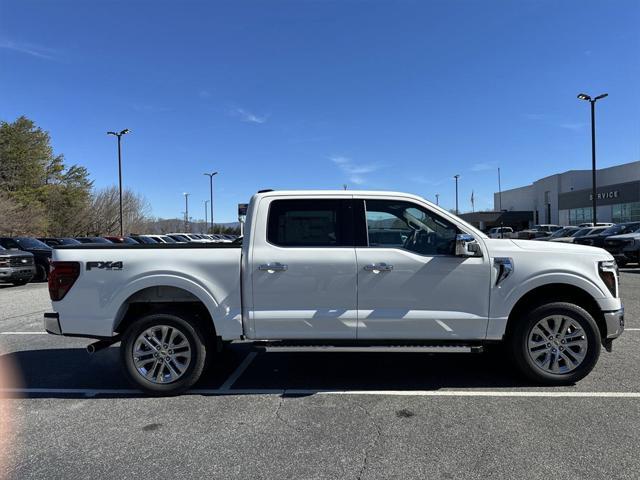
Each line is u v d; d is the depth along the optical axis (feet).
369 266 16.47
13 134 184.44
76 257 16.93
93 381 18.78
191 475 11.35
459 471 11.35
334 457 12.12
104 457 12.30
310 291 16.57
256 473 11.41
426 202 17.15
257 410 15.34
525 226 260.01
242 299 16.78
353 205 17.15
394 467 11.58
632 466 11.47
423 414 14.79
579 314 16.72
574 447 12.45
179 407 15.72
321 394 16.79
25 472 11.57
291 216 17.10
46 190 186.09
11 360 21.95
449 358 21.16
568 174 222.69
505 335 17.46
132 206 230.48
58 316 16.97
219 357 21.54
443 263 16.56
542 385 17.19
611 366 19.33
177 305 17.65
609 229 70.33
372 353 22.15
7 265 54.80
